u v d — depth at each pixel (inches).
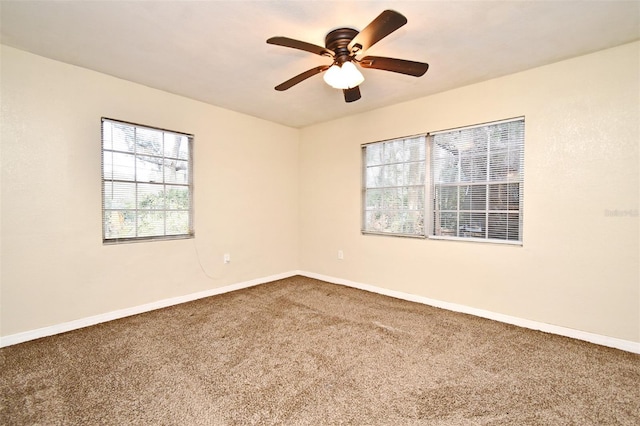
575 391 71.1
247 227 162.7
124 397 68.3
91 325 109.8
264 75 112.8
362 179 159.0
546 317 105.3
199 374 77.6
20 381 74.4
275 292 152.1
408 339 98.3
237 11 75.1
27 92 97.3
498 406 65.7
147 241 125.2
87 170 109.7
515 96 110.7
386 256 148.6
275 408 64.7
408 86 122.7
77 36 87.2
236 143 156.6
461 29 83.0
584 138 98.2
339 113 159.0
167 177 132.4
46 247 101.5
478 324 111.1
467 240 123.5
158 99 127.1
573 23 80.4
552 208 103.9
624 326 92.4
